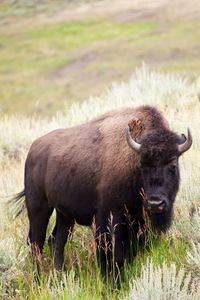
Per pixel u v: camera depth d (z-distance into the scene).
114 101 49.84
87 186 26.25
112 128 26.27
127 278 23.78
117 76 164.75
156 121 25.20
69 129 29.28
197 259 22.36
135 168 24.42
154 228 24.62
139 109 26.16
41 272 23.89
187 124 36.97
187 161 30.61
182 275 20.70
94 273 24.73
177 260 23.56
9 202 32.09
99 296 22.23
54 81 177.75
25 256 25.69
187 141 23.34
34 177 29.28
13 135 48.78
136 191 24.66
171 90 49.97
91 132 27.41
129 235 25.00
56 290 22.53
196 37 190.00
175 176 23.59
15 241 27.88
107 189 25.12
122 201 24.86
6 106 156.62
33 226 29.20
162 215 24.31
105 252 23.92
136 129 25.12
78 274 25.67
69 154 27.42
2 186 37.25
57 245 27.86
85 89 159.62
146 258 24.14
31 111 147.50
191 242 23.52
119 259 24.62
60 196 27.56
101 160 25.89
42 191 28.95
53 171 27.84
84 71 178.25
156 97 49.12
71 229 28.36
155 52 180.50
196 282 21.91
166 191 23.11
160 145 23.19
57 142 28.69
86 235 28.38
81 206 26.73
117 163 25.06
